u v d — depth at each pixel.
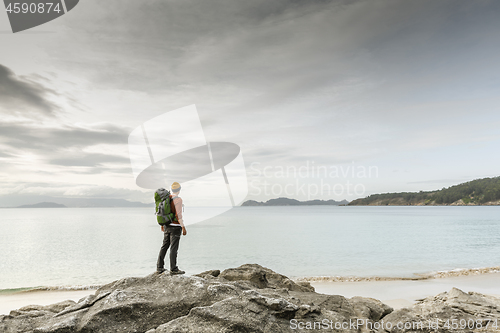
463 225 76.81
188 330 5.32
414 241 43.75
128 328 5.65
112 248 37.56
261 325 5.52
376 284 18.72
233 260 29.00
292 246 38.62
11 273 24.09
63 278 22.28
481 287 17.53
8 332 5.62
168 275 7.37
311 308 6.45
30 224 86.44
